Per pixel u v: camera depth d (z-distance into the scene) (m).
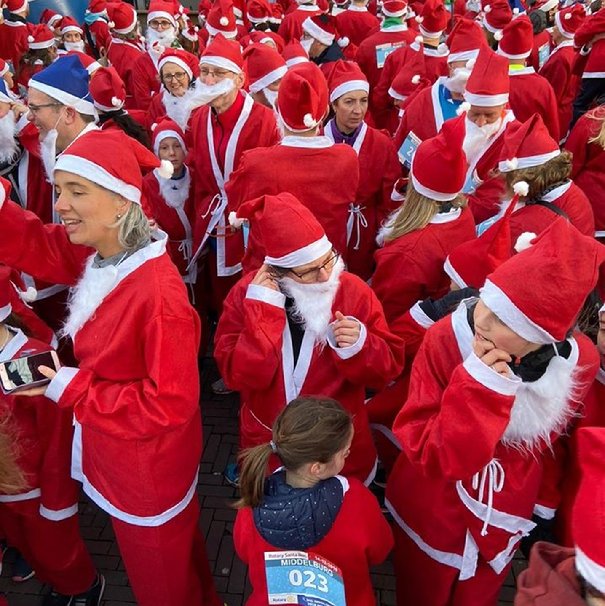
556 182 2.99
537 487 2.03
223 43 4.13
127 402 1.96
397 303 2.84
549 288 1.49
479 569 2.15
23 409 2.34
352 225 4.09
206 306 4.61
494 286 1.57
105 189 1.94
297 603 1.83
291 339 2.36
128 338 1.97
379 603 2.93
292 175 3.23
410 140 4.36
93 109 3.23
